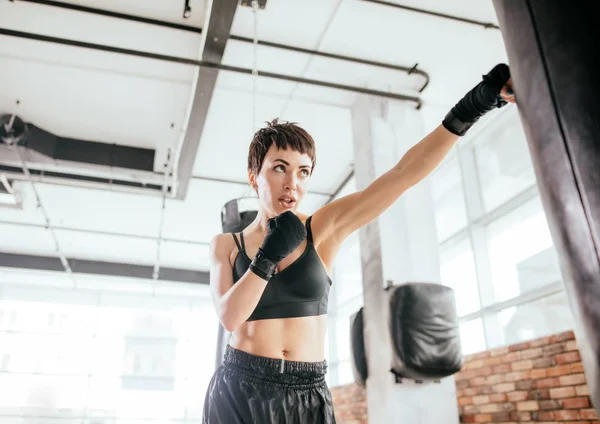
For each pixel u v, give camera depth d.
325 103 5.43
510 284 5.27
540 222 4.93
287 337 1.21
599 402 0.76
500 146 5.60
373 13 4.31
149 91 5.33
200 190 7.21
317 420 1.18
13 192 6.83
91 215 7.89
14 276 9.57
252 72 4.63
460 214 6.13
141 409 9.56
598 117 0.76
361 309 4.66
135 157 6.22
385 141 5.00
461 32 4.52
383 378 4.23
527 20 0.90
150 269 9.80
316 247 1.28
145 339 10.09
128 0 4.18
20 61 4.91
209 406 1.21
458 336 3.82
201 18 4.34
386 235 4.63
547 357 4.01
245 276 1.12
